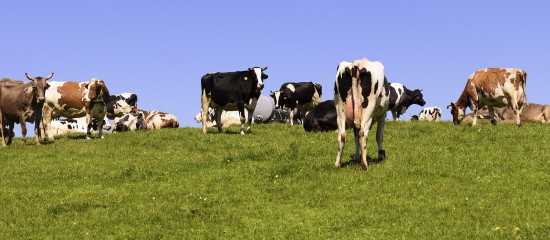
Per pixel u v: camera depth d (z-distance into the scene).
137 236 11.88
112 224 12.80
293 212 13.20
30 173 18.41
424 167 16.45
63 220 13.22
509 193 13.82
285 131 27.12
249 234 11.79
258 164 18.02
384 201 13.54
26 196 15.57
